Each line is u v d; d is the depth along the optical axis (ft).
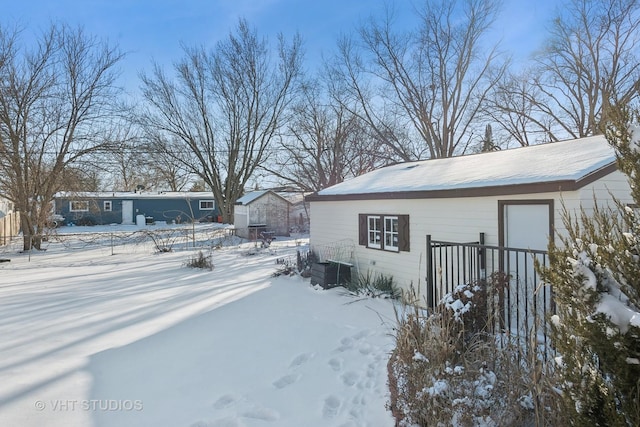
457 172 24.99
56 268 40.45
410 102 84.53
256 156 92.07
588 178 15.97
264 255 47.91
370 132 85.05
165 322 20.25
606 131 7.23
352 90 83.82
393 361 10.63
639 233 6.31
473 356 9.92
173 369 14.28
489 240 19.99
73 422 10.64
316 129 85.05
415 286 24.45
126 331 18.79
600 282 6.05
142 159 77.51
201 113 88.43
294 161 87.71
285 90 86.84
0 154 51.80
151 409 11.38
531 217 18.17
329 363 14.35
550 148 25.09
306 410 11.12
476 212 20.68
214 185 92.22
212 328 19.10
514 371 8.95
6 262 45.68
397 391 9.71
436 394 8.46
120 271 37.63
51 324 19.98
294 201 95.30
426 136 84.69
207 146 90.58
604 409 5.74
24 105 53.83
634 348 5.54
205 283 30.71
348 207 31.42
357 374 13.21
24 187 55.21
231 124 90.22
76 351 16.16
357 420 10.36
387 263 27.07
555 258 6.67
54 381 13.26
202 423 10.55
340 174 84.43
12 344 16.99
